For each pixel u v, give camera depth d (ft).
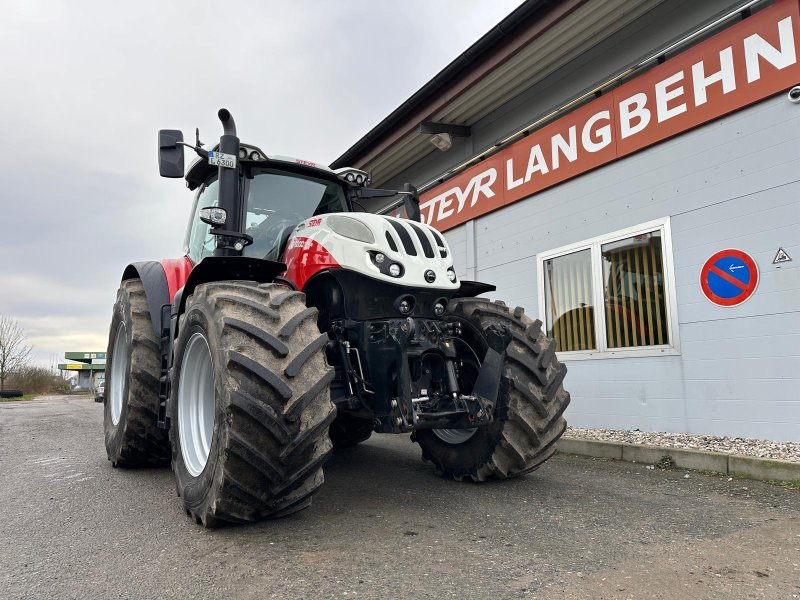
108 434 14.69
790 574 6.64
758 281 14.34
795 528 8.49
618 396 17.62
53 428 25.14
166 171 10.03
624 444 14.64
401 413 9.16
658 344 16.74
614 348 17.93
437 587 6.20
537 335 11.58
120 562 7.22
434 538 7.94
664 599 5.94
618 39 18.99
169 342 12.11
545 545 7.64
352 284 10.13
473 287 13.08
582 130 19.52
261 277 9.96
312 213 12.82
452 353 10.35
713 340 15.23
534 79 21.89
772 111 14.33
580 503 10.01
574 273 19.85
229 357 7.63
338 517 9.05
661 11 17.71
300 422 7.70
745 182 14.79
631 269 17.76
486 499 10.29
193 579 6.55
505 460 11.10
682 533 8.22
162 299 13.19
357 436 15.64
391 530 8.32
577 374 19.02
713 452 13.07
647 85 17.39
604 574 6.60
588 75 20.03
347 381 10.09
